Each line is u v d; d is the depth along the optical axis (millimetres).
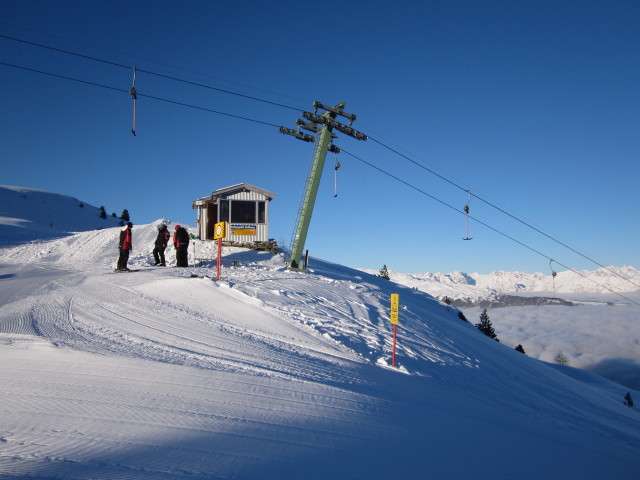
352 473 3719
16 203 63625
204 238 26672
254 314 11633
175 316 10828
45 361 6418
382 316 14500
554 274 29906
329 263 33250
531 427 7332
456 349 13500
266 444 4098
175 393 5387
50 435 3842
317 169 21766
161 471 3264
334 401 6000
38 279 17047
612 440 8234
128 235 18172
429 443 4973
